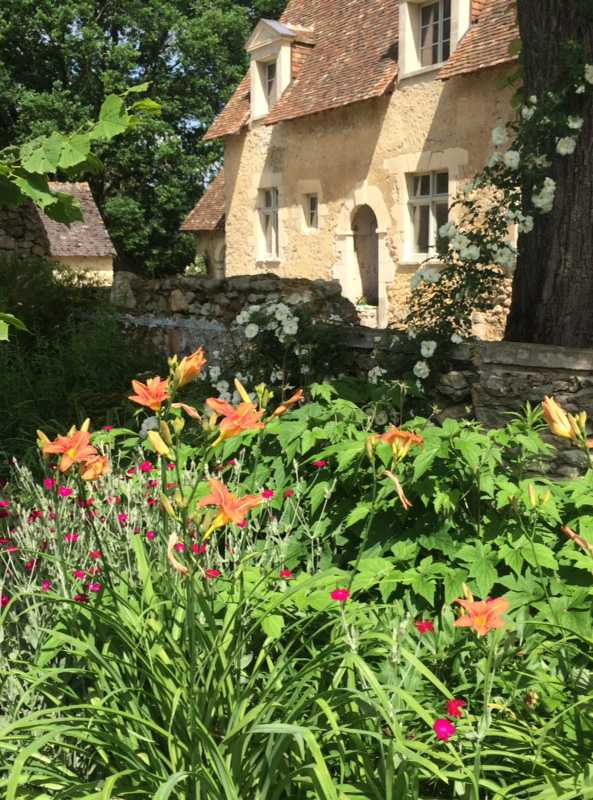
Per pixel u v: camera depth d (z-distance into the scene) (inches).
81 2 892.6
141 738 80.0
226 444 151.6
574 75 188.1
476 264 208.2
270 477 150.6
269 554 124.1
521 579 114.2
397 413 192.7
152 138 954.1
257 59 633.6
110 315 310.5
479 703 94.4
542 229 204.7
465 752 83.8
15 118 941.2
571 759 80.6
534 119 195.2
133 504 140.3
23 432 213.9
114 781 73.8
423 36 497.7
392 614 109.0
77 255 751.7
